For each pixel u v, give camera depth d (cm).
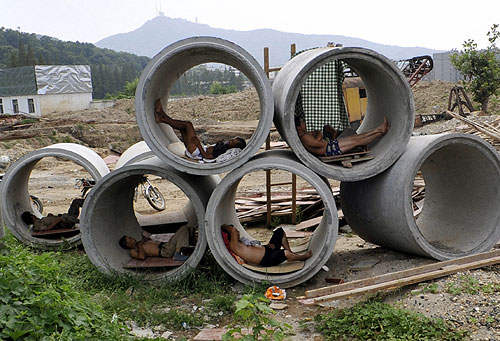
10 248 586
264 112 640
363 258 742
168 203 1378
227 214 782
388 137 702
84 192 1235
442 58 5206
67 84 5266
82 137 3102
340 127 883
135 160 909
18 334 418
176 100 4631
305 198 1104
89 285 680
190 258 687
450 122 2291
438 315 515
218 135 2980
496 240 680
